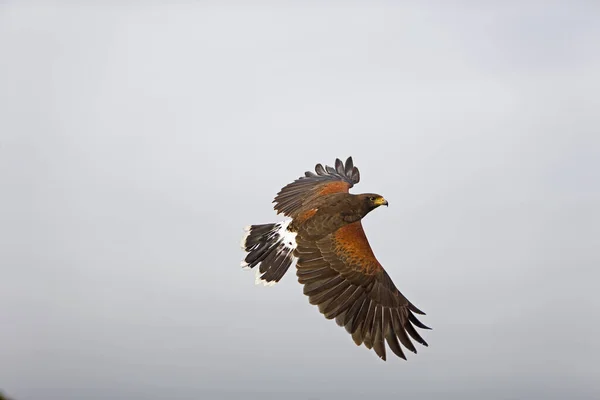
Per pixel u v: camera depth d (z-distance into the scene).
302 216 15.00
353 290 13.78
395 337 13.52
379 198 15.13
